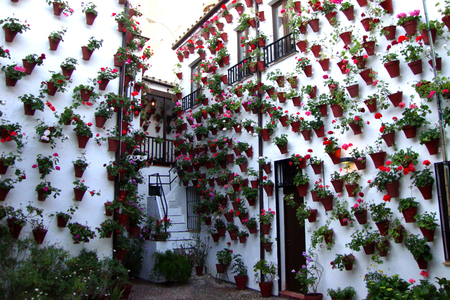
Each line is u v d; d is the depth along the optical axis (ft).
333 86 20.06
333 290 18.25
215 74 29.43
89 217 21.80
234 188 26.23
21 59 20.42
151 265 27.04
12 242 17.85
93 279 18.88
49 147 20.83
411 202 15.75
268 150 24.61
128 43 24.94
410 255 16.03
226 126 27.78
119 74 24.31
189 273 26.30
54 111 21.15
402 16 16.96
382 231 16.81
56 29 21.93
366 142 18.51
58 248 19.77
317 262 20.25
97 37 23.63
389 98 17.33
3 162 18.51
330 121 20.53
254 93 25.45
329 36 21.04
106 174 22.88
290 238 23.11
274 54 24.76
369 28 18.53
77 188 21.09
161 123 39.91
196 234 30.30
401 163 16.20
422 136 15.44
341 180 19.04
